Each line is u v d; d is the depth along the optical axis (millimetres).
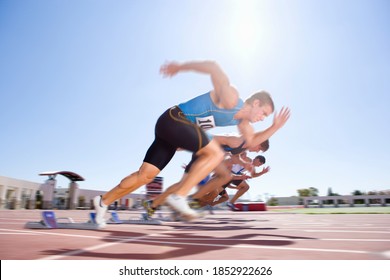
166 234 2715
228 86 2490
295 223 4684
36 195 25938
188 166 3885
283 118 3223
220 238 2365
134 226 3809
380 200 43562
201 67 2387
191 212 2262
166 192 4133
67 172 21406
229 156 4785
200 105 2650
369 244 1952
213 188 4660
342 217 7020
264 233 2826
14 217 6625
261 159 6027
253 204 16875
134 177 3061
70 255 1523
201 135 2525
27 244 1917
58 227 3238
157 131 2725
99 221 3238
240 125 3098
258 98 2748
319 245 1918
